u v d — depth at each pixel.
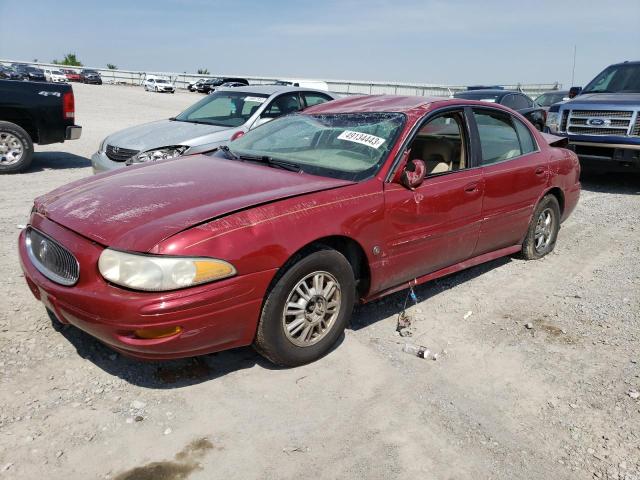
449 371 3.47
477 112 4.63
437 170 4.29
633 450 2.78
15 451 2.55
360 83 38.81
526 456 2.73
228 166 3.96
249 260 2.93
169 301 2.71
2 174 9.10
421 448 2.75
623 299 4.66
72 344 3.47
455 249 4.34
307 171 3.83
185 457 2.60
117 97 33.47
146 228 2.86
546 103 17.27
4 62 68.06
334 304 3.47
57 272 3.08
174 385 3.15
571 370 3.53
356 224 3.45
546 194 5.42
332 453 2.68
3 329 3.58
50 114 9.48
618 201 8.68
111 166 7.13
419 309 4.36
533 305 4.52
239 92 8.64
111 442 2.66
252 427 2.83
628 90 10.11
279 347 3.22
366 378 3.33
